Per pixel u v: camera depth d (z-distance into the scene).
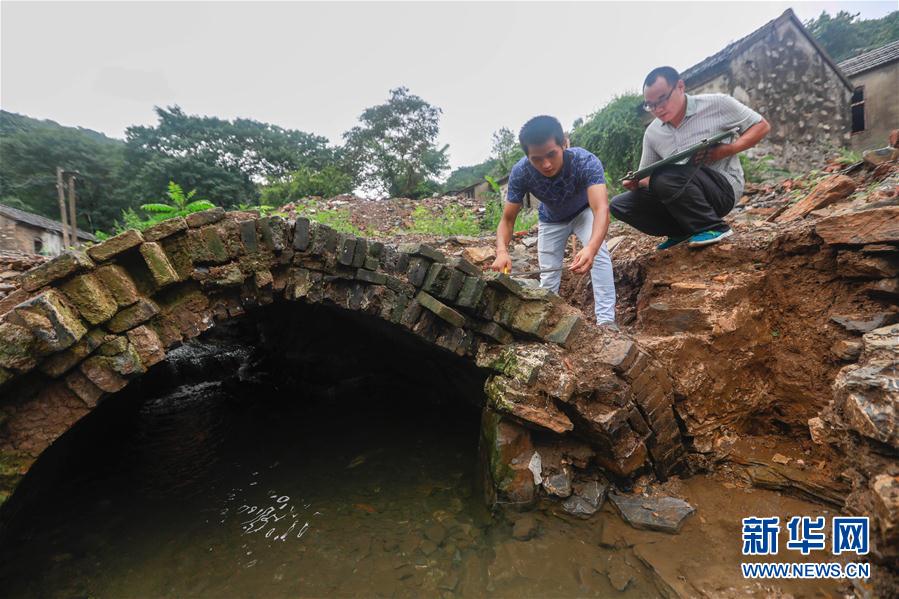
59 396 2.08
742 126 2.86
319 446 3.85
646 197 3.27
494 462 2.59
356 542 2.46
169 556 2.42
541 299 2.82
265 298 2.70
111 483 3.26
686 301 2.96
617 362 2.53
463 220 7.25
